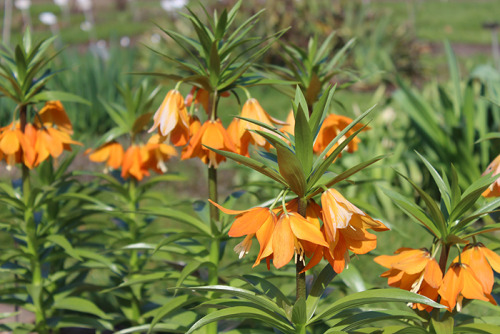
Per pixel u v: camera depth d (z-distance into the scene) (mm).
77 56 8602
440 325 1552
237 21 11227
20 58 2145
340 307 1512
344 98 9555
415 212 1521
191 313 2377
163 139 1988
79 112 7121
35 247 2486
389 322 2857
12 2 22672
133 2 27578
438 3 27219
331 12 11641
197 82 1933
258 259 1404
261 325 2572
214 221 2111
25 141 2191
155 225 4496
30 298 2670
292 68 2207
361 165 1310
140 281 2201
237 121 1916
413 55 11773
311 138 1374
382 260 1570
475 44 17109
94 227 4105
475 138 4504
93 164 6004
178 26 11656
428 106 4539
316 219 1477
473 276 1478
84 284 2664
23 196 2479
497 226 1421
